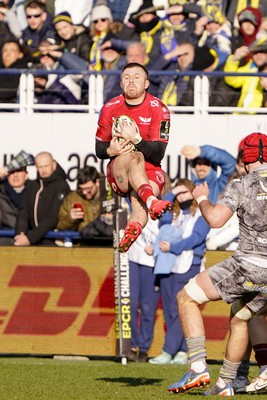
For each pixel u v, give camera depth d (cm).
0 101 4222
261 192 2167
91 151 4044
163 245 3409
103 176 3769
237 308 2256
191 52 4125
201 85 4009
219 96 4100
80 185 3722
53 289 3569
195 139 3994
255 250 2161
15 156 3994
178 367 3244
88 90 4169
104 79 4109
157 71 3988
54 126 4056
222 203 2166
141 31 4194
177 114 4025
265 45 4097
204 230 3425
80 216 3716
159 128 2264
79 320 3550
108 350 3525
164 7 4228
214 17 4150
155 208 2112
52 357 3659
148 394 2311
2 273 3597
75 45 4266
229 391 2302
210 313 3488
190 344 2198
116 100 2297
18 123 4059
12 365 3228
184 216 3453
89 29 4294
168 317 3431
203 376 2181
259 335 2373
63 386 2530
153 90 4103
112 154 2252
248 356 2450
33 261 3588
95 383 2623
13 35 4394
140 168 2192
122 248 2184
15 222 3897
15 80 4209
